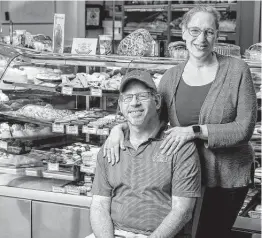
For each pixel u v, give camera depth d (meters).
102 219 2.03
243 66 2.00
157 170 1.95
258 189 2.79
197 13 1.96
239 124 1.96
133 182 1.98
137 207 1.97
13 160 3.09
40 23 6.57
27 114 3.05
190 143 1.96
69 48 3.29
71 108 3.20
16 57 3.03
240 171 2.07
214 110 1.99
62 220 2.82
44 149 3.09
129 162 2.00
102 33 6.90
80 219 2.77
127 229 2.01
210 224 2.18
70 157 2.97
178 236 1.98
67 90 2.91
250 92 1.98
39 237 2.89
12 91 3.11
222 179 2.06
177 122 2.08
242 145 2.06
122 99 2.02
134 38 2.94
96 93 2.87
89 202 2.75
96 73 3.00
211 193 2.12
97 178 2.09
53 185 2.91
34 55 3.08
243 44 5.98
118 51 2.99
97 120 2.95
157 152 1.96
